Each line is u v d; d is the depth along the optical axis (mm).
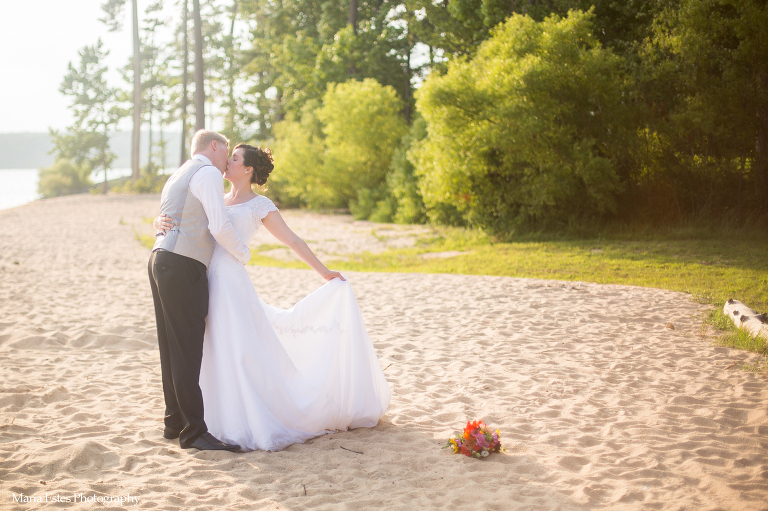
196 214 3564
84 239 17953
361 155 24625
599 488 3053
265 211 3859
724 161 13328
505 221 15734
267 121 40906
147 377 5176
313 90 30891
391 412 4344
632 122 13781
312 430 3842
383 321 7340
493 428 3973
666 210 14398
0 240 16938
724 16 13328
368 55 28906
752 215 13445
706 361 5395
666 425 3939
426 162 16812
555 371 5211
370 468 3334
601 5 16422
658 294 8305
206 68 49906
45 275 10969
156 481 3143
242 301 3672
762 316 6320
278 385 3711
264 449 3572
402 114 29609
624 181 14422
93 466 3309
